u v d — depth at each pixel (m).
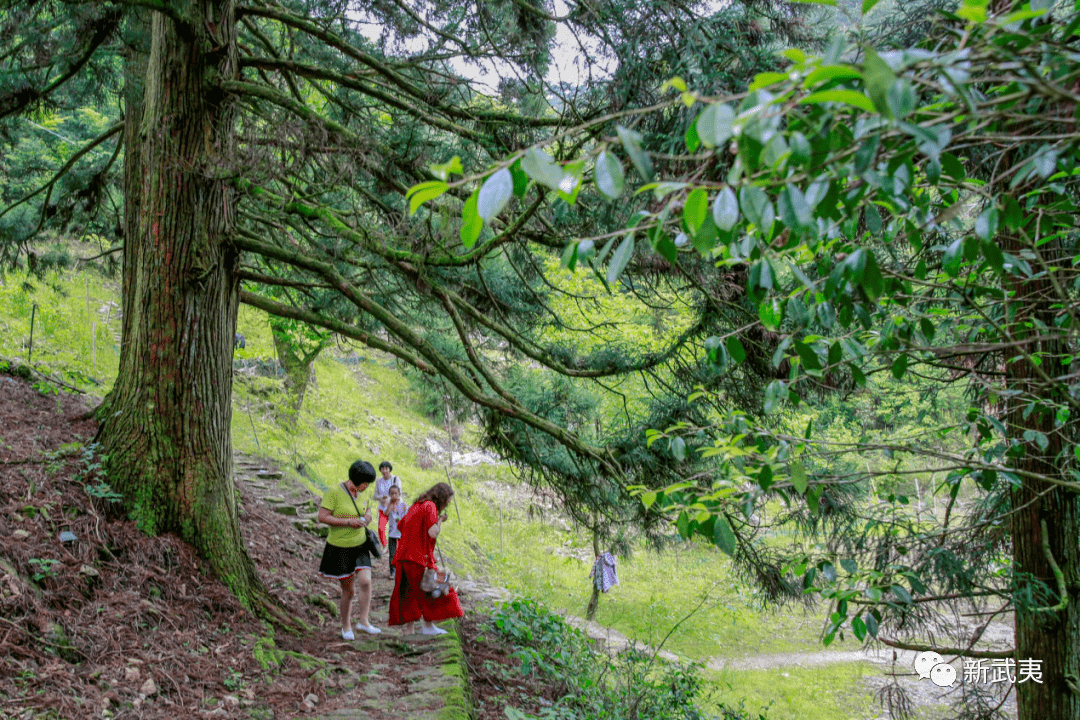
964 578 4.73
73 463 5.84
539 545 18.19
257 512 9.80
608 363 7.45
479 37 7.03
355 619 7.32
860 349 2.55
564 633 8.44
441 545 15.58
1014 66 1.57
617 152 4.52
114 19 6.77
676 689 7.46
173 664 4.70
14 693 3.74
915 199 2.63
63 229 9.89
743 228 2.29
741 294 6.58
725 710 8.23
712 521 2.55
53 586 4.69
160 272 6.04
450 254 5.52
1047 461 3.56
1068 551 5.03
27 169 10.14
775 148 1.45
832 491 4.97
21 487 5.38
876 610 2.92
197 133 6.06
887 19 4.68
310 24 6.30
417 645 6.44
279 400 17.22
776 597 6.85
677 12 5.19
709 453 2.56
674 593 16.20
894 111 1.30
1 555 4.58
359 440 19.22
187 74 6.02
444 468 20.34
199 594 5.61
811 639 15.05
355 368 24.28
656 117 4.93
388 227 5.93
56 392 9.23
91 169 9.55
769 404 2.68
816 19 5.38
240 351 16.16
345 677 5.46
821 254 3.04
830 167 1.71
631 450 7.16
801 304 2.56
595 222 5.74
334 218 5.60
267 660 5.32
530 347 7.41
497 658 7.32
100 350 14.52
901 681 12.74
